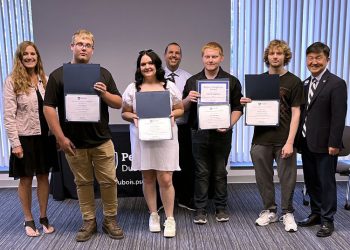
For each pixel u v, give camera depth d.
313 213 2.76
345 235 2.58
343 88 2.33
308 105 2.49
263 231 2.67
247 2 3.63
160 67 2.50
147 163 2.48
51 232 2.70
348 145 3.12
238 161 3.92
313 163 2.60
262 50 3.70
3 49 3.65
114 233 2.57
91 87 2.26
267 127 2.64
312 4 3.65
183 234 2.63
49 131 2.54
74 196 3.43
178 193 3.17
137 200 3.44
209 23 3.63
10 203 3.40
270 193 2.77
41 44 3.61
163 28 3.64
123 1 3.58
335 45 3.72
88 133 2.36
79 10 3.58
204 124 2.61
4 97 2.38
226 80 2.59
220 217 2.84
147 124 2.40
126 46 3.66
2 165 3.87
